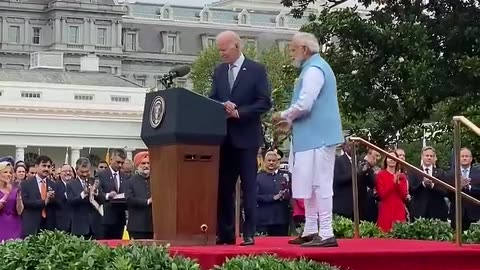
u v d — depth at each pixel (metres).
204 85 77.88
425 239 10.93
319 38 16.75
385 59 16.50
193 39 128.00
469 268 8.39
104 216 14.18
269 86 8.88
